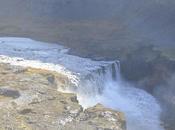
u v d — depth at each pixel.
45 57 55.88
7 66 45.78
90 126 32.78
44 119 33.09
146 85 53.75
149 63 55.59
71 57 57.16
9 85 38.72
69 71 49.66
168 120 45.28
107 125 33.22
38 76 42.84
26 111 34.12
